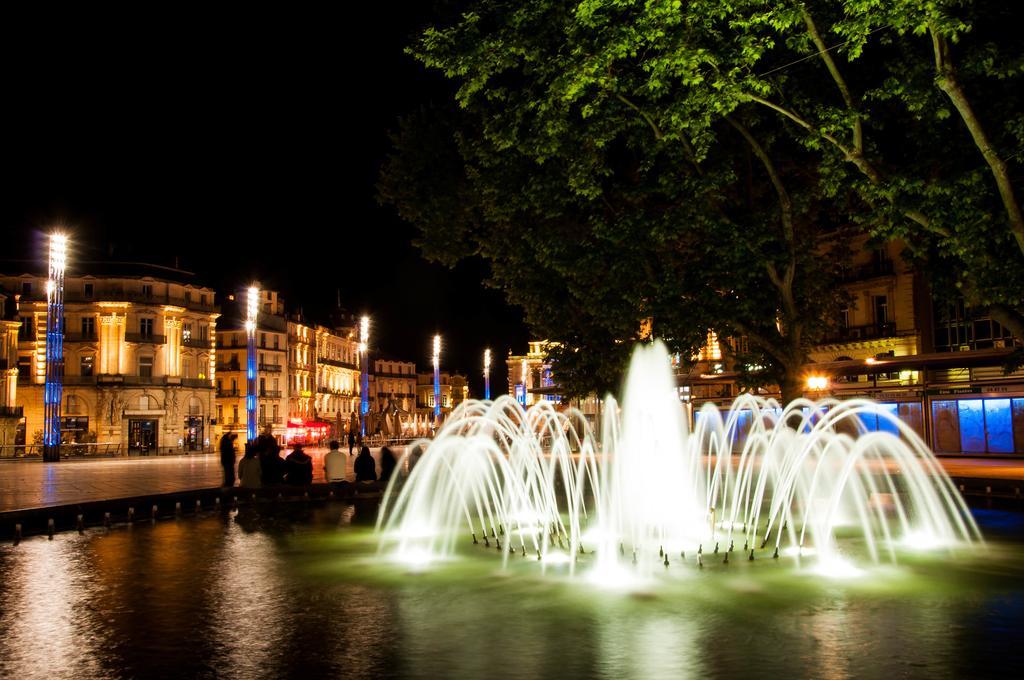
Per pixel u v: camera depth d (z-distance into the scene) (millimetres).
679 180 20422
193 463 50938
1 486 28328
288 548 15227
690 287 21031
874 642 8445
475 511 21578
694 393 53156
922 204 16672
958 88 15086
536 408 24234
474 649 8320
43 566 13266
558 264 22250
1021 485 21922
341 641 8672
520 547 15383
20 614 9953
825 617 9555
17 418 71625
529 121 20078
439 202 25469
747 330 21672
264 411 95125
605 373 25766
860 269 52031
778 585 11492
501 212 22938
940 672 7438
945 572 12445
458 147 23703
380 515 20703
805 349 22938
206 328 87938
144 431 80250
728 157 20359
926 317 47938
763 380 22812
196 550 14977
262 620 9617
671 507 21156
